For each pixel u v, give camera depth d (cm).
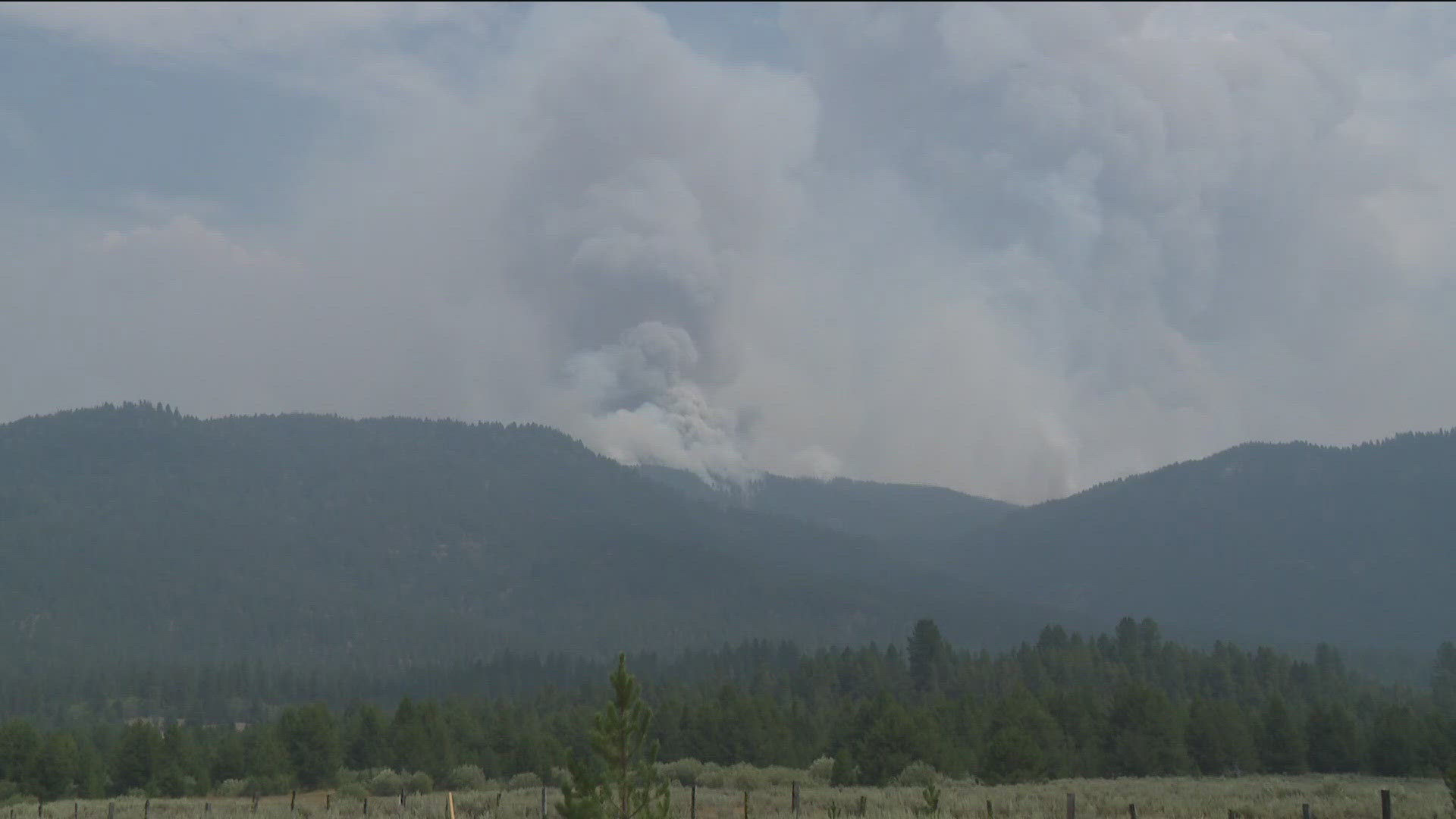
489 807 16738
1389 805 10781
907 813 13625
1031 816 14212
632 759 6856
